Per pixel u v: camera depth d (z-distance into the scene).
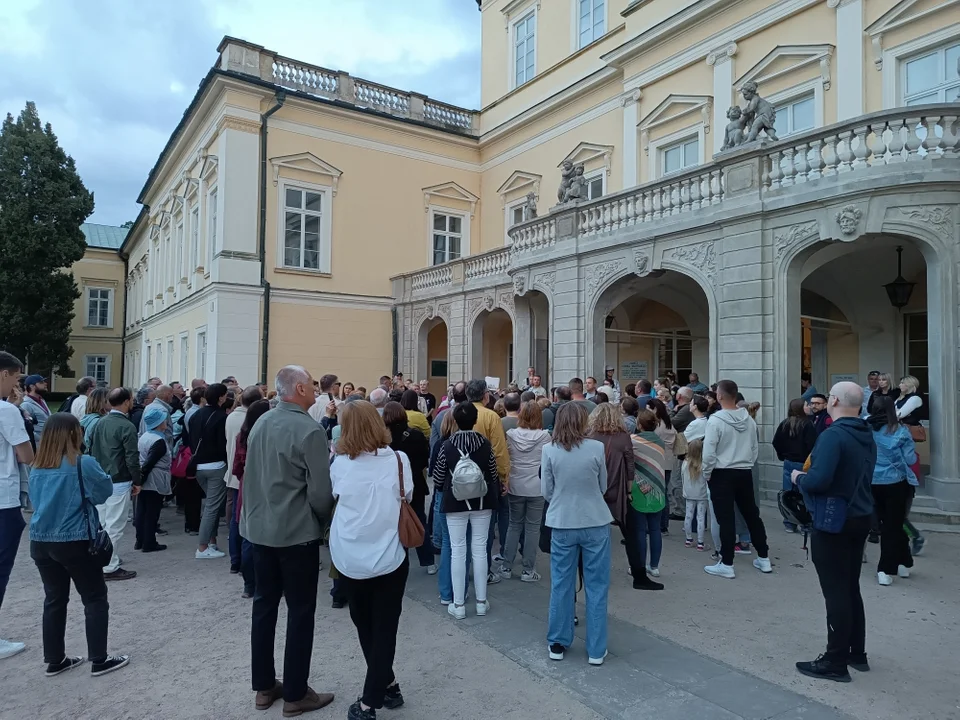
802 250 9.63
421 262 23.08
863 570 6.59
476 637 5.00
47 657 4.39
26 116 34.19
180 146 24.27
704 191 11.18
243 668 4.51
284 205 20.28
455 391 10.02
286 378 4.03
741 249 10.32
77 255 33.72
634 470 6.07
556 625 4.55
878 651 4.68
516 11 23.33
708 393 8.84
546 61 21.88
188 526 8.73
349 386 12.89
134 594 6.12
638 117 17.50
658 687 4.14
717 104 15.23
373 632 3.73
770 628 5.13
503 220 23.33
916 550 6.90
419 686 4.18
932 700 3.96
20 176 32.81
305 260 20.80
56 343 33.34
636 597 5.89
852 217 8.92
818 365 13.78
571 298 13.55
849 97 12.66
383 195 22.31
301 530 3.85
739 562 7.02
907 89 12.05
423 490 6.62
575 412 4.63
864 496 4.28
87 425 7.11
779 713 3.80
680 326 16.72
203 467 7.36
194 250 23.17
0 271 31.78
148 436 7.64
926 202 8.52
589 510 4.51
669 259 11.59
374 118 21.91
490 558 6.99
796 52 13.55
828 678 4.23
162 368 27.30
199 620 5.44
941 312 8.42
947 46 11.48
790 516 5.68
